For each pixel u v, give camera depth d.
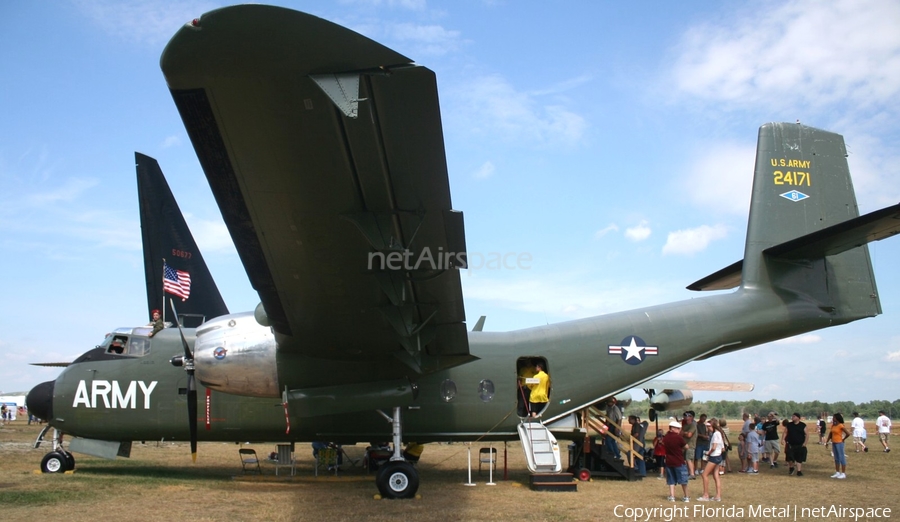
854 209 14.99
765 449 17.03
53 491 10.66
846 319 14.47
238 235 7.96
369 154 6.54
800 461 15.11
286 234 7.86
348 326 10.26
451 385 13.31
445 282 9.05
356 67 5.56
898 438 32.19
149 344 13.34
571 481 12.09
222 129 6.27
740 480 13.98
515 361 13.63
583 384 13.73
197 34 5.23
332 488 12.07
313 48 5.35
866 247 14.91
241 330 11.64
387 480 10.98
